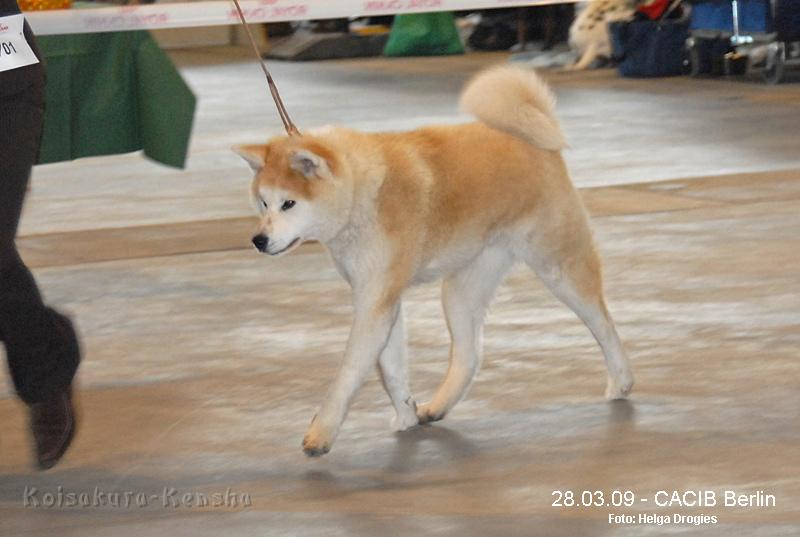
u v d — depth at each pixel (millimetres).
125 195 13922
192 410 6781
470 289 6562
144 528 5125
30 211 13109
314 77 26188
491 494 5375
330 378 7258
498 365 7387
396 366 6305
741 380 6891
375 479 5656
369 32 31578
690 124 17391
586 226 6602
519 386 6996
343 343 8000
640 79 23312
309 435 5898
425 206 6012
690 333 7863
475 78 6695
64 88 9922
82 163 16406
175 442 6270
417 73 26078
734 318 8164
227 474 5793
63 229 12117
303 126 18672
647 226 11125
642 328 8023
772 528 4820
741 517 4949
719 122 17469
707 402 6543
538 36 29828
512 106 6383
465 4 10266
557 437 6129
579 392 6852
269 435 6344
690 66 23781
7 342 5570
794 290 8812
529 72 6586
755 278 9195
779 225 10953
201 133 18500
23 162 5461
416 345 7902
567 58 26250
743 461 5633
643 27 23469
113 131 10266
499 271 6629
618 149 15508
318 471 5797
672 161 14523
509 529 4934
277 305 9047
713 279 9219
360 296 5965
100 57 10117
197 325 8578
